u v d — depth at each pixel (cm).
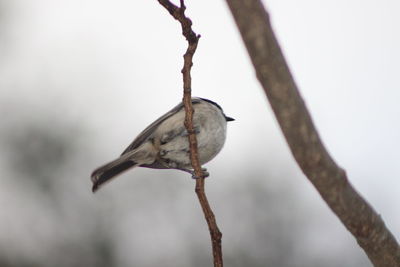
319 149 374
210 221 546
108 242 1290
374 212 421
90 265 1283
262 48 343
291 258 1233
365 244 431
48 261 1288
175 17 597
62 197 1316
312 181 391
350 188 401
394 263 438
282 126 366
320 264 1234
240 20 341
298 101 358
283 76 351
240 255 1240
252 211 1269
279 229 1251
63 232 1307
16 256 1289
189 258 1282
